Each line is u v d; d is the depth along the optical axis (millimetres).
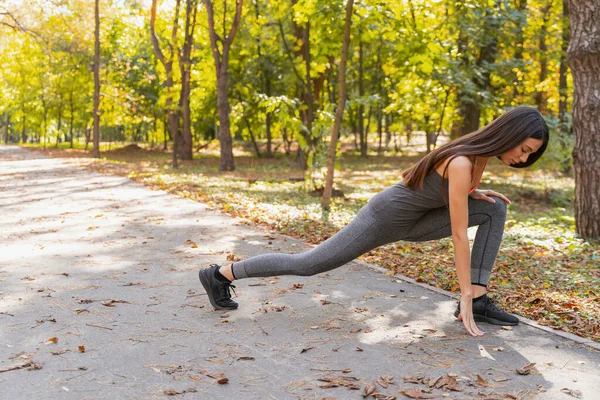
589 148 8320
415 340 3672
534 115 3430
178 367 3219
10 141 87938
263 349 3510
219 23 27266
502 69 20281
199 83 30906
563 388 2961
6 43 37656
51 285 4961
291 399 2850
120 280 5156
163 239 7188
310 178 14945
